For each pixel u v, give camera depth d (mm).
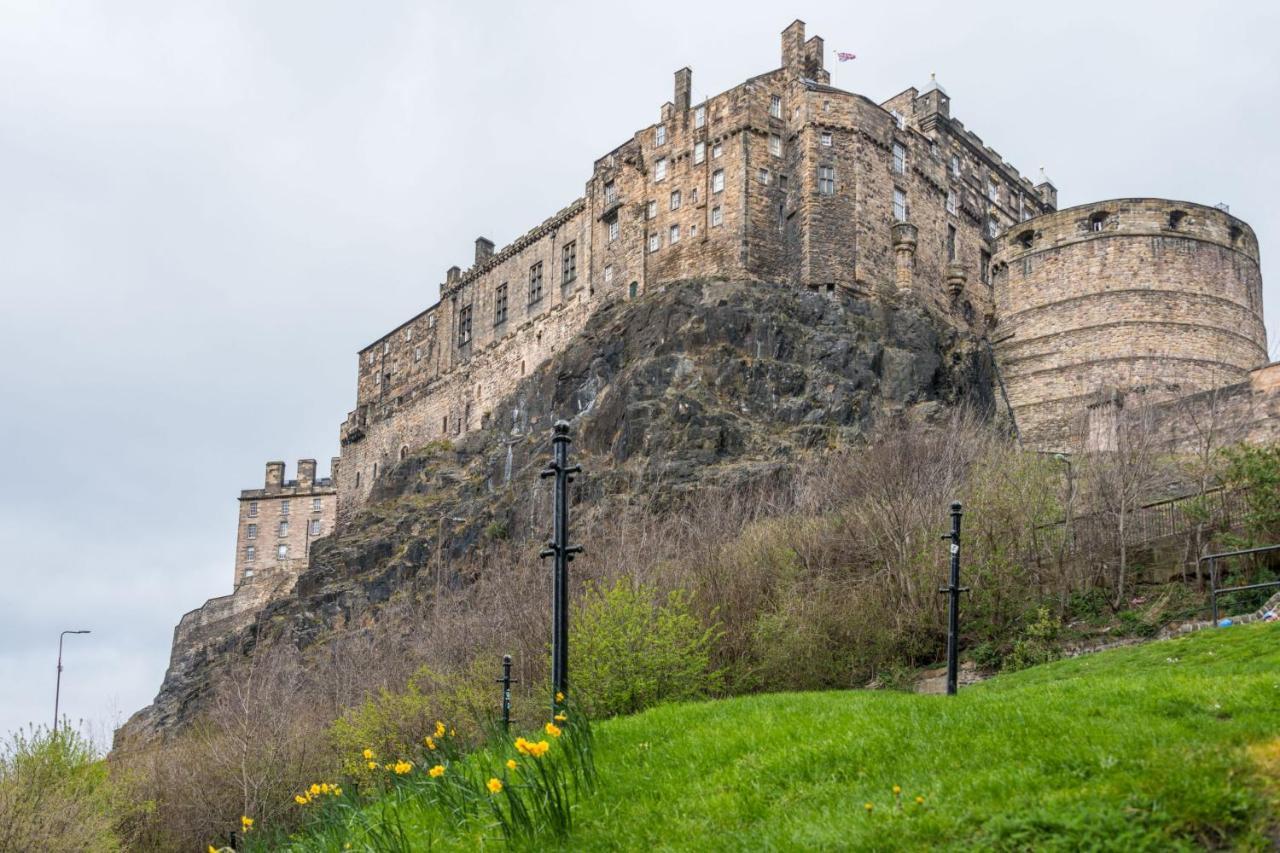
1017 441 81812
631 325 82250
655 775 16484
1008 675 32812
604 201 91062
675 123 87438
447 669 48094
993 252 92750
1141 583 39906
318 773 47844
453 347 107938
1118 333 83125
